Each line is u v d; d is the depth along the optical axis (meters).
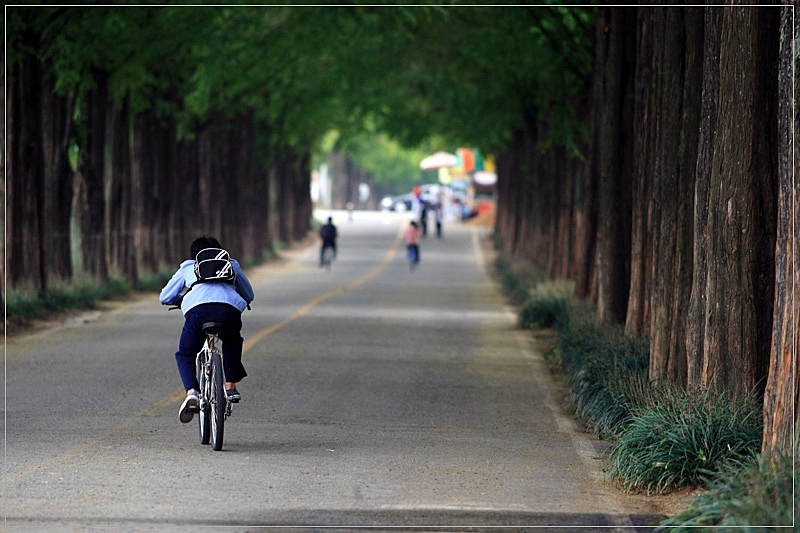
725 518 12.22
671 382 21.06
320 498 15.11
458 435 20.67
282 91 73.88
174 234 68.88
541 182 73.25
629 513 14.75
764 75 18.41
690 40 22.70
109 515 13.92
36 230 44.53
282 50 58.62
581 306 40.81
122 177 57.81
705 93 19.64
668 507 15.19
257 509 14.40
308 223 128.50
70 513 14.02
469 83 60.31
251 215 91.75
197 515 14.00
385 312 50.56
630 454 16.58
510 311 52.78
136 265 58.59
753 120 18.44
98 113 52.88
